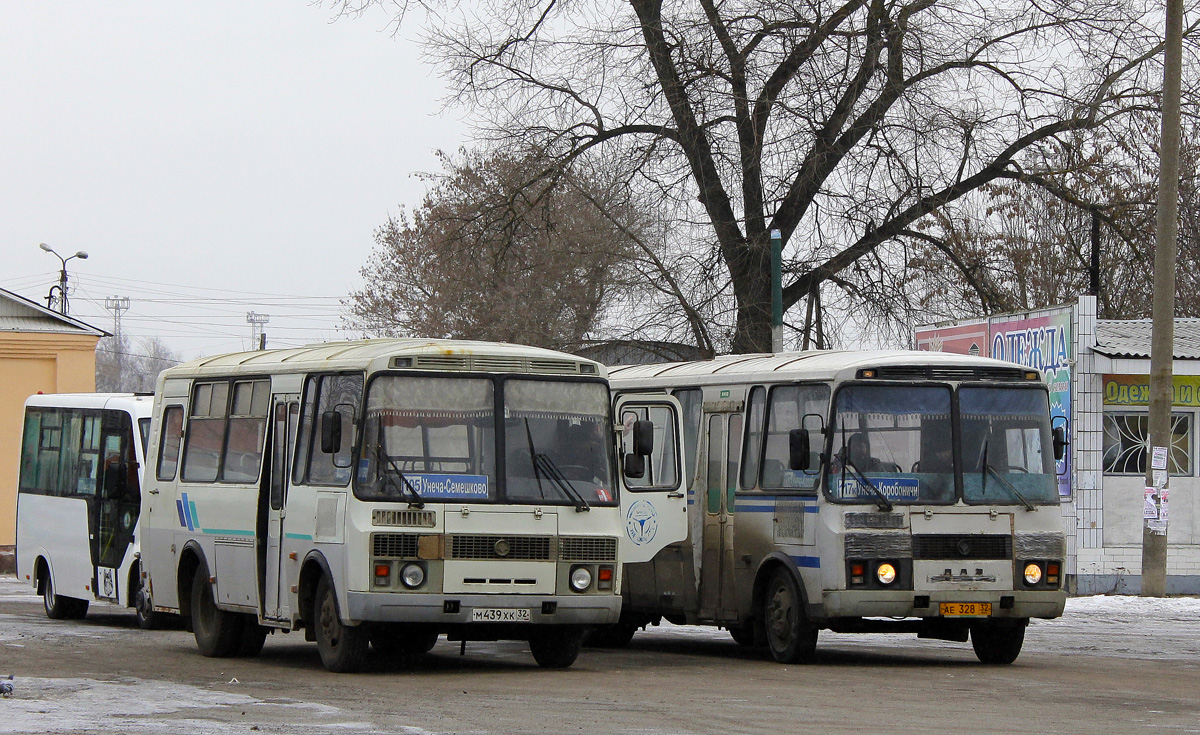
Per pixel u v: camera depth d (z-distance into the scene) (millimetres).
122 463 37312
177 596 31062
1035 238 85812
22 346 66875
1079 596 48688
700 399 32438
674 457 29672
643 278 65125
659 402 29594
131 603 37688
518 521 24812
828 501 27438
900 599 27094
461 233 71625
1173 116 44312
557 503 25125
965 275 65500
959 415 28156
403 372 24797
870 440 27719
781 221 61562
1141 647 32156
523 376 25516
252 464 28250
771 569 29359
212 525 29469
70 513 40969
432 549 24266
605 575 25375
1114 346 50188
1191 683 24750
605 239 69000
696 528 32000
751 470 30297
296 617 26125
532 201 68375
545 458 25297
